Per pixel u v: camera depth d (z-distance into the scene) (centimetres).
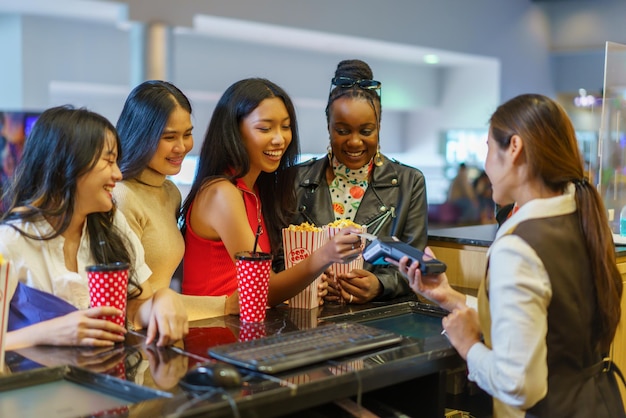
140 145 200
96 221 181
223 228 204
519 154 164
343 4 872
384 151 1284
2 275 149
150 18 711
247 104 208
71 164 169
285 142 214
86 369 152
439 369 171
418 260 174
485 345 168
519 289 151
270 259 194
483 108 1159
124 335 176
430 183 1258
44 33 795
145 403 140
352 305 223
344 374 150
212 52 928
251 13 784
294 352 157
